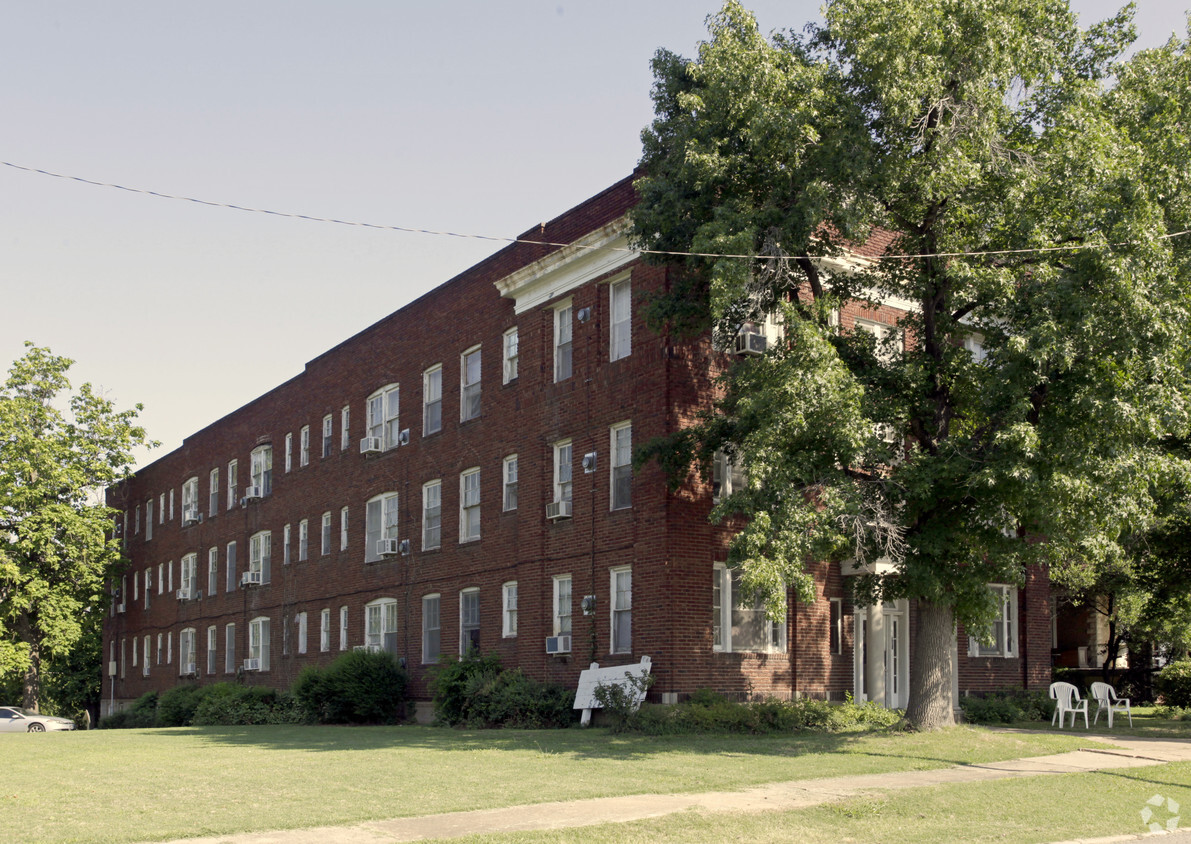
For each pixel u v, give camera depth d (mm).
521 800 13008
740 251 17953
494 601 29609
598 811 12273
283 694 37219
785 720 21703
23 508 50531
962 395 19938
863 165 18047
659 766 16141
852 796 13438
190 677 50594
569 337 28031
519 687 26141
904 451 19938
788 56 19031
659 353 24547
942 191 18391
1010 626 29766
